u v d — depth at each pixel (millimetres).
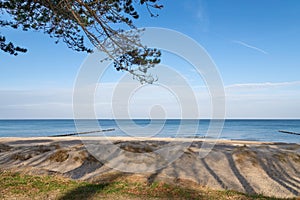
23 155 10438
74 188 6484
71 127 72000
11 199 5574
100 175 7816
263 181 8008
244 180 7973
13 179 7129
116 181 7176
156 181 7141
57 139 24812
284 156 10312
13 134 43969
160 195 6059
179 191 6359
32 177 7422
